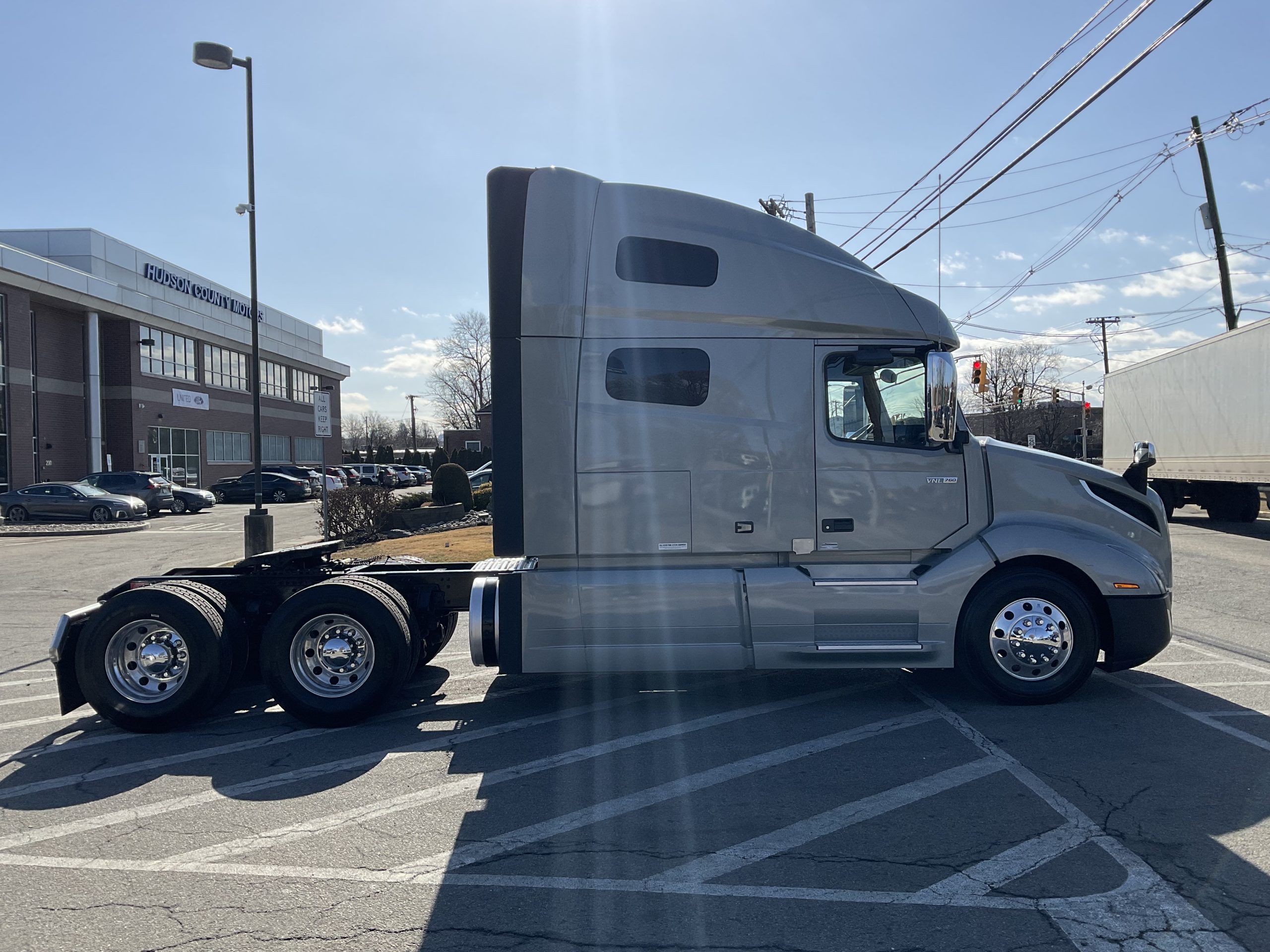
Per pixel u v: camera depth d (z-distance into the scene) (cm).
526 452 642
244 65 1747
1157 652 643
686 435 641
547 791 504
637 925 353
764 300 644
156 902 380
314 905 376
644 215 646
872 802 473
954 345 671
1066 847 413
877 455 647
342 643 648
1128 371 2392
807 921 354
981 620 639
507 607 643
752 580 634
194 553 2012
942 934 342
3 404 3469
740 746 575
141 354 4409
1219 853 404
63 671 641
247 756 588
